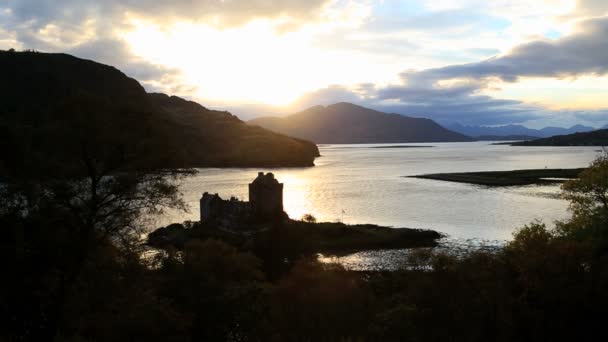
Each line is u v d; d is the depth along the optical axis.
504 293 26.02
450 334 25.31
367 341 26.47
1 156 23.09
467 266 29.80
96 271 25.36
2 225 22.31
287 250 64.44
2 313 22.08
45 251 22.75
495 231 92.25
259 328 29.97
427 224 101.50
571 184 42.72
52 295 23.59
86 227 23.92
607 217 38.00
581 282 25.25
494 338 24.64
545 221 100.31
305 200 146.12
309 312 30.62
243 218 92.12
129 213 26.00
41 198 23.45
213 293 33.62
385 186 181.00
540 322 24.30
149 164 25.42
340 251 76.69
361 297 34.34
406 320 26.91
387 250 77.75
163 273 36.66
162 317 27.84
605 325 23.92
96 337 25.84
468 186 173.88
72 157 24.34
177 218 110.88
